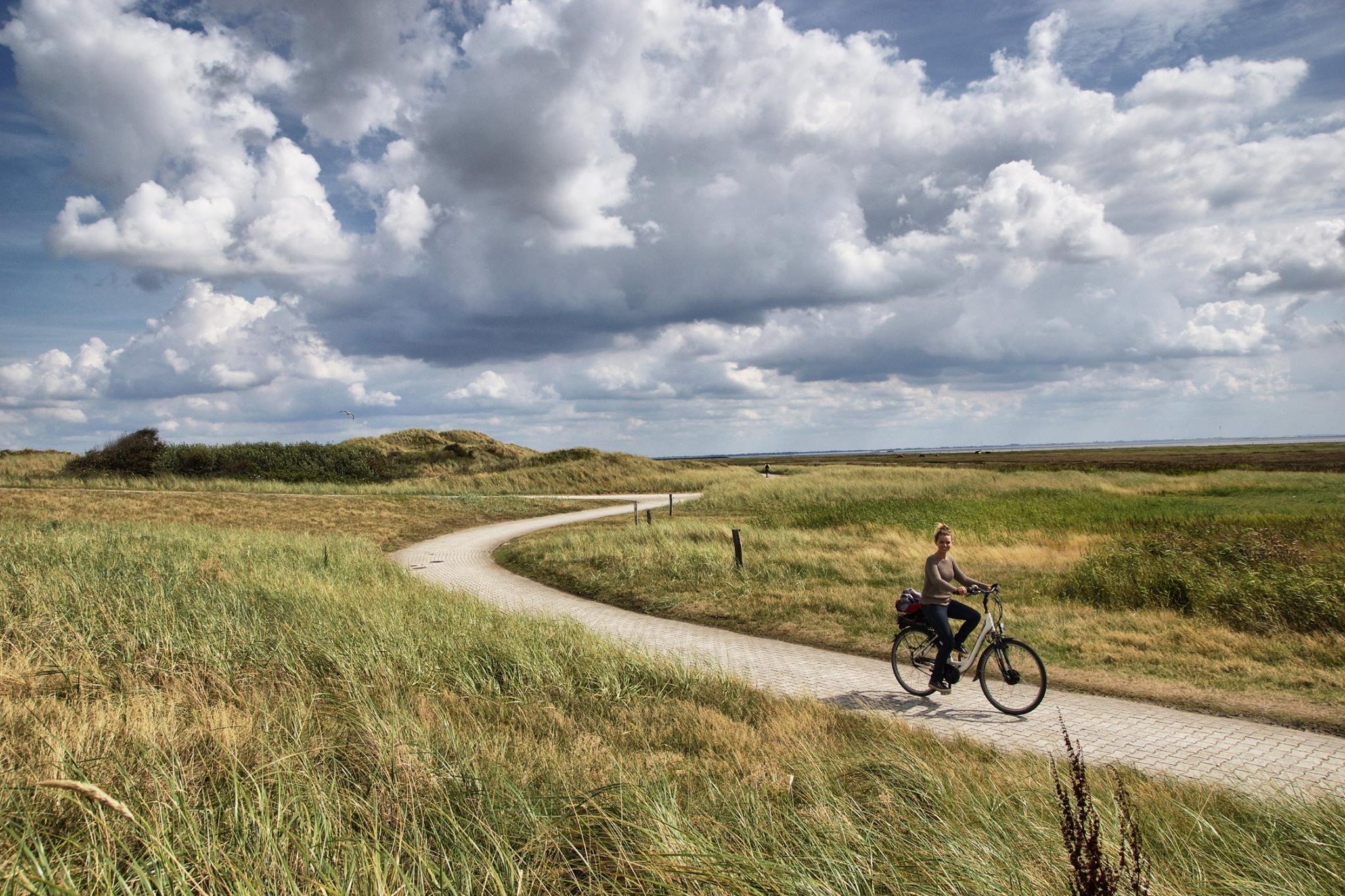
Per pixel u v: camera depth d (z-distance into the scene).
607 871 3.22
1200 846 3.54
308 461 53.75
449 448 72.81
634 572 17.19
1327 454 97.06
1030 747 6.48
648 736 6.19
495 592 16.58
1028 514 26.00
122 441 47.53
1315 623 10.20
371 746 4.79
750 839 3.28
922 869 2.97
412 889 2.64
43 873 2.55
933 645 8.16
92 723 4.70
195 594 10.44
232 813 3.17
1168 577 12.38
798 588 14.72
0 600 8.95
